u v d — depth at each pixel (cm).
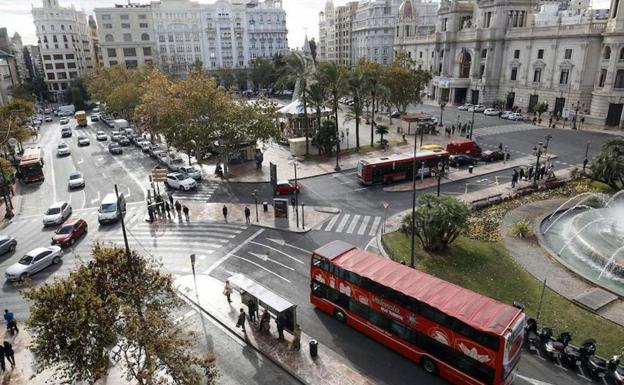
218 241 3562
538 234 3419
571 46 8181
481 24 10069
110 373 2089
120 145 7431
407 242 3350
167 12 14538
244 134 5159
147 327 1603
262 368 2120
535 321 2200
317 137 6119
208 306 2638
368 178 4819
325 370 2070
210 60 15425
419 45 12144
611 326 2281
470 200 4241
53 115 12262
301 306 2617
